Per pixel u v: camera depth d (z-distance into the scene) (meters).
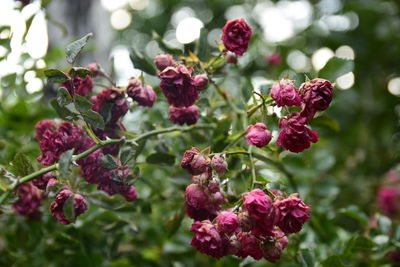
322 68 0.91
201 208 0.84
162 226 1.14
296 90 0.81
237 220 0.79
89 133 0.85
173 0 2.63
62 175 0.81
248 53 1.25
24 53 1.06
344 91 1.66
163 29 2.67
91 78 0.91
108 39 1.35
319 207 1.10
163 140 0.99
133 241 1.13
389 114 1.69
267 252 0.81
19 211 0.94
